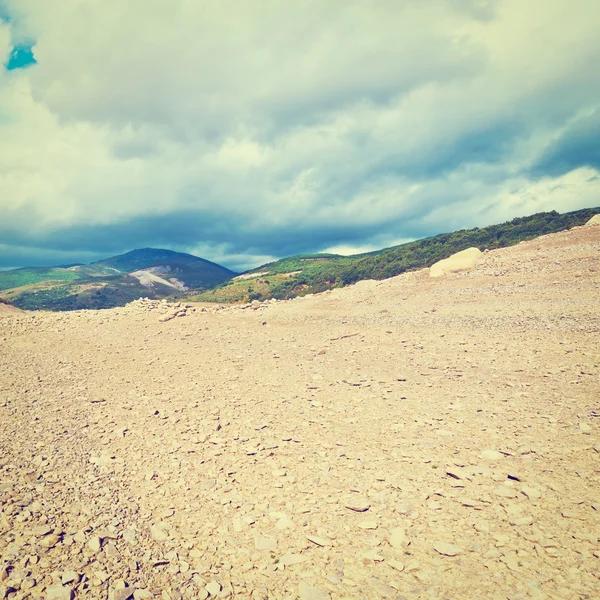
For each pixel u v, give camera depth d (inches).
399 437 280.2
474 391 355.6
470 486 215.0
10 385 407.2
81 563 165.9
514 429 275.4
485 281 816.9
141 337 668.1
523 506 195.0
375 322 702.5
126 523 195.6
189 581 160.9
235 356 535.2
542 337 490.3
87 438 290.2
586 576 151.2
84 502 210.7
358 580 159.6
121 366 491.2
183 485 230.4
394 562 167.0
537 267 805.9
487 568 160.4
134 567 166.6
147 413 337.1
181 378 439.8
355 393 375.9
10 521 188.5
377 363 473.1
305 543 181.9
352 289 1024.9
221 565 170.1
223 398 373.1
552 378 363.9
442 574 159.3
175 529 193.0
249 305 993.5
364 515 199.5
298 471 243.0
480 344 501.4
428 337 568.4
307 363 490.6
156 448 275.1
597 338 452.1
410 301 805.2
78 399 371.2
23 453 260.4
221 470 246.2
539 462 231.5
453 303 733.9
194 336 676.7
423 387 378.9
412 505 203.9
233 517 202.1
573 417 282.5
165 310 900.6
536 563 160.1
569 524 179.3
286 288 4894.2
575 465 224.1
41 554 169.2
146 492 223.6
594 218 1024.9
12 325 742.5
